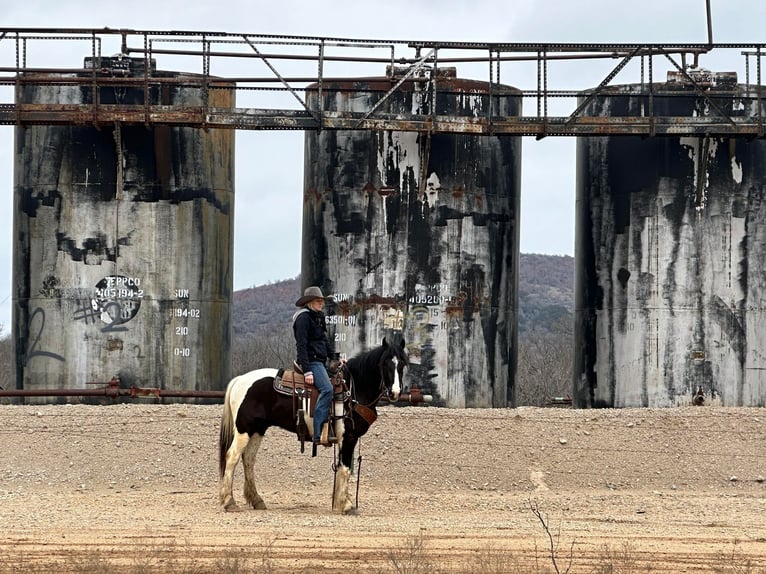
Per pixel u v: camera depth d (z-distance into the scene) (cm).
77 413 2478
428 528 1683
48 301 2861
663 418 2511
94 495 2081
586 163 3059
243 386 1861
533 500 2092
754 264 2909
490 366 2903
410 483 2270
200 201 2916
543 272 14625
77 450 2322
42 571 1342
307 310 1834
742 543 1612
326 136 2908
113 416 2459
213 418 2455
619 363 2953
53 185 2866
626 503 2066
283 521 1722
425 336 2853
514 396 2986
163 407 2541
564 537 1634
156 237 2872
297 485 2228
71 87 2877
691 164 2919
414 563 1389
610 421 2498
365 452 2350
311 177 2952
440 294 2862
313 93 2925
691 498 2155
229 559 1368
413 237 2862
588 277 3036
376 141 2873
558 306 12362
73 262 2855
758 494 2236
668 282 2914
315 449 1798
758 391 2898
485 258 2905
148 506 1911
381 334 2847
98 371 2844
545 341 7681
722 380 2892
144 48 2789
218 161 2953
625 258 2953
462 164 2894
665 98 2942
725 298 2902
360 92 2881
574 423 2486
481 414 2509
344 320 2858
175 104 2912
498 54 2878
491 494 2209
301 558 1442
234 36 2781
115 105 2784
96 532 1598
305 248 2984
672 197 2919
